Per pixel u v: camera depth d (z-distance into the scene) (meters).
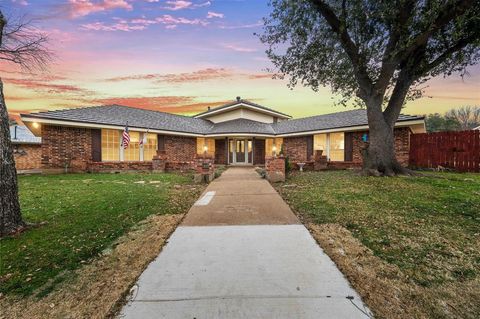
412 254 2.79
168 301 1.97
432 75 8.95
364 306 1.89
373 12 7.39
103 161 13.38
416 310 1.86
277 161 8.47
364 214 4.30
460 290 2.12
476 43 6.96
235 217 4.29
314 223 3.94
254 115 21.81
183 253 2.87
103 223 4.00
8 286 2.22
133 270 2.49
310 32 8.10
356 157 14.41
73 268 2.55
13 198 3.63
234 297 2.01
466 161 10.19
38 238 3.36
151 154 16.09
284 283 2.21
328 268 2.48
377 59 8.06
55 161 12.19
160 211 4.76
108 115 14.60
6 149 3.59
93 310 1.89
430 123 32.41
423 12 6.57
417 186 6.50
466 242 3.09
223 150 19.03
